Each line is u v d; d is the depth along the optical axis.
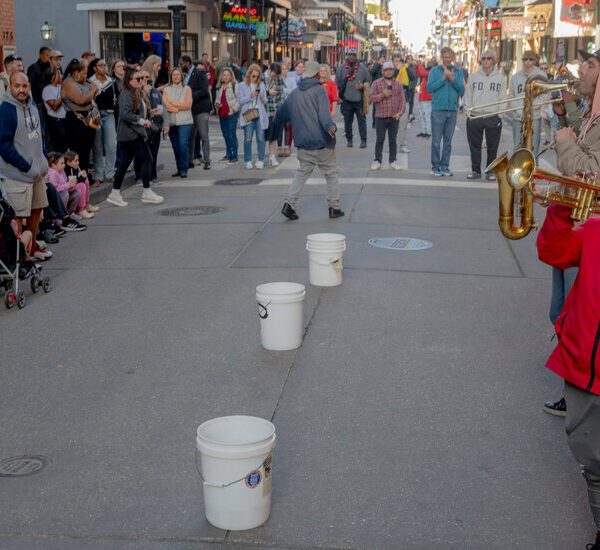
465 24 66.75
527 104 4.58
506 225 3.87
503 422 5.42
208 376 6.17
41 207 9.25
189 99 15.84
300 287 6.85
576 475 4.76
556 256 3.82
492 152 15.28
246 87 17.02
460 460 4.91
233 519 4.15
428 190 14.10
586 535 4.17
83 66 13.30
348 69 20.27
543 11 34.97
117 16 33.19
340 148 20.55
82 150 13.45
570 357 3.72
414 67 30.27
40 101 13.58
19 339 7.05
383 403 5.69
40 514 4.35
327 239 8.50
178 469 4.82
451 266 9.25
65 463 4.91
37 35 33.00
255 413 5.54
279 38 47.47
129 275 9.02
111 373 6.27
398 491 4.55
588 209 3.67
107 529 4.21
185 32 33.56
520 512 4.37
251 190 14.43
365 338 6.95
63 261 9.66
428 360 6.47
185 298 8.12
